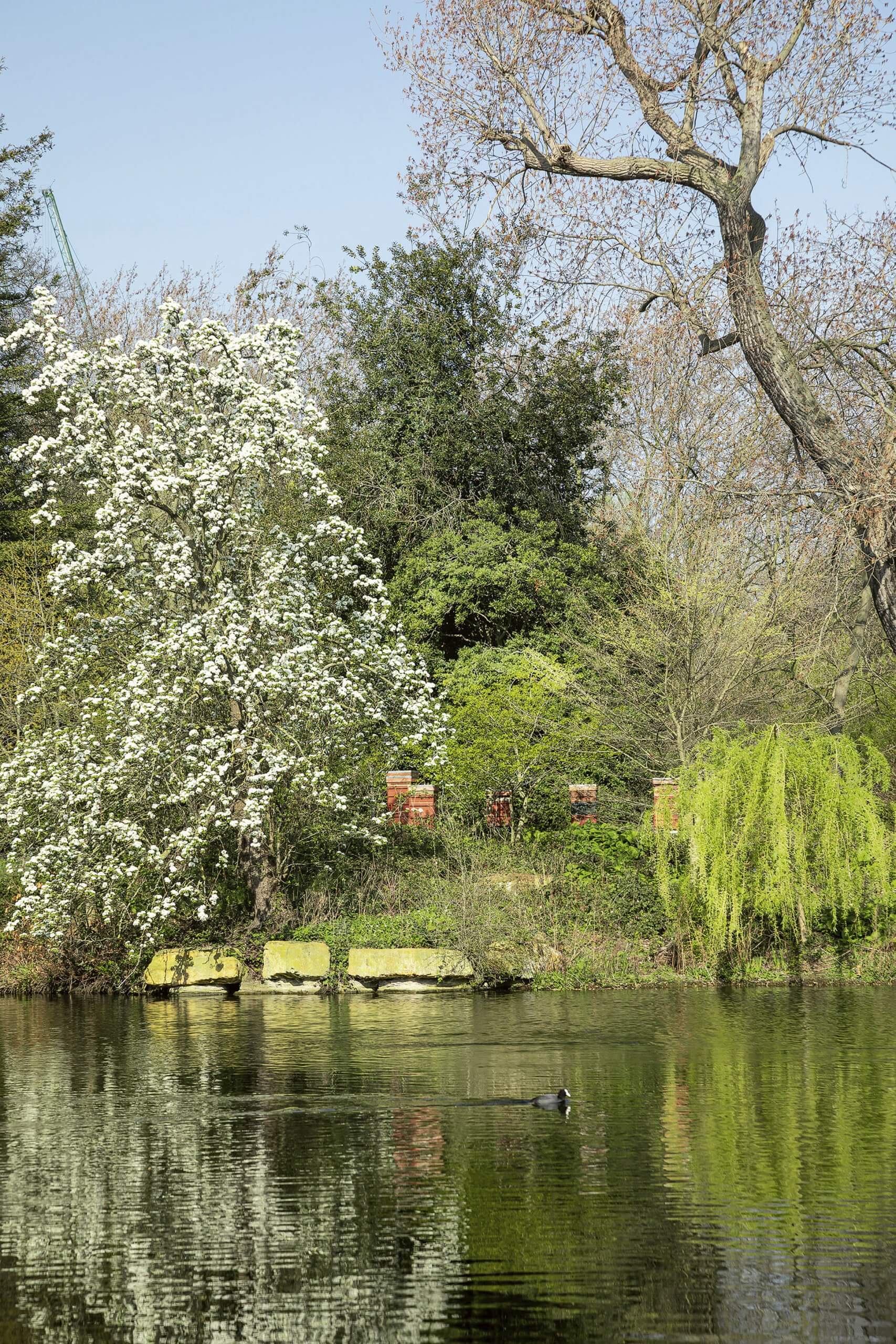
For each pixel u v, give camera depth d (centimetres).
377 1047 1345
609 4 2248
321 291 3559
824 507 2186
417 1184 827
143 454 1895
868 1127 966
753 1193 797
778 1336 581
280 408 2002
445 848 2212
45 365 1961
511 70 2322
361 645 2023
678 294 2319
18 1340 587
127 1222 754
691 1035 1401
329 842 2098
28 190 3731
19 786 1867
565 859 2136
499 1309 616
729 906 1858
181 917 1945
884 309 2247
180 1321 608
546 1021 1522
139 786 1861
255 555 2031
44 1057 1311
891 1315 605
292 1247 707
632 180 2347
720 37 2189
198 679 1841
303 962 1867
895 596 2062
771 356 2173
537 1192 805
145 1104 1080
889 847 1875
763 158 2266
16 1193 814
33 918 1891
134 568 1981
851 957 1930
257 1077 1188
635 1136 948
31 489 1952
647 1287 643
